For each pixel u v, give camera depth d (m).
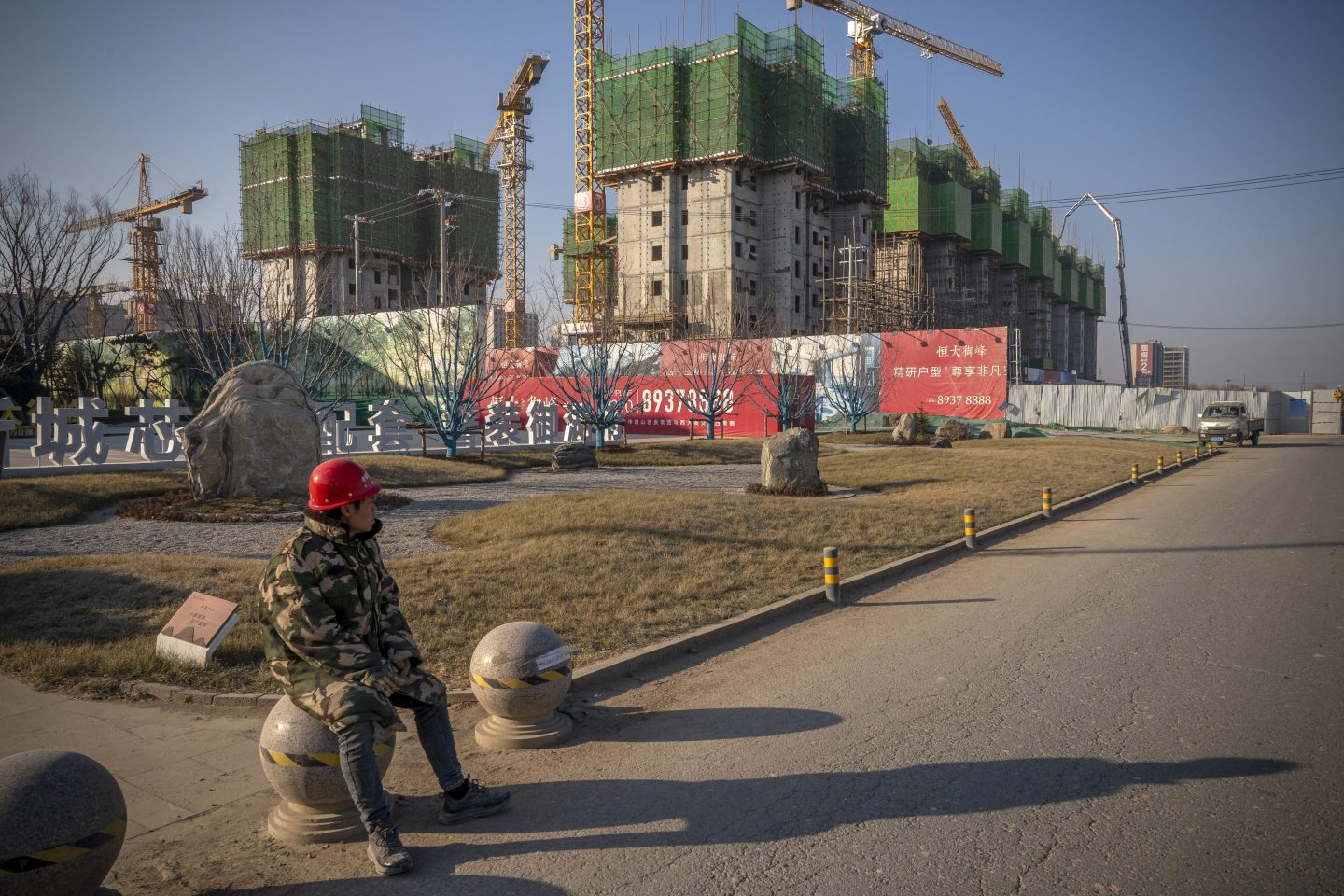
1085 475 23.80
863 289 85.44
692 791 4.61
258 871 3.85
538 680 5.28
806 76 99.94
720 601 8.89
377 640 4.02
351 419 28.44
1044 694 6.10
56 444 20.03
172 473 19.50
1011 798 4.45
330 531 3.80
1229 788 4.54
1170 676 6.49
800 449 19.36
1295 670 6.60
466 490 19.66
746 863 3.82
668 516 13.84
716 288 94.62
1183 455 33.44
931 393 49.78
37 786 3.26
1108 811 4.29
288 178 115.31
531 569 9.98
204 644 6.58
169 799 4.59
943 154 134.50
